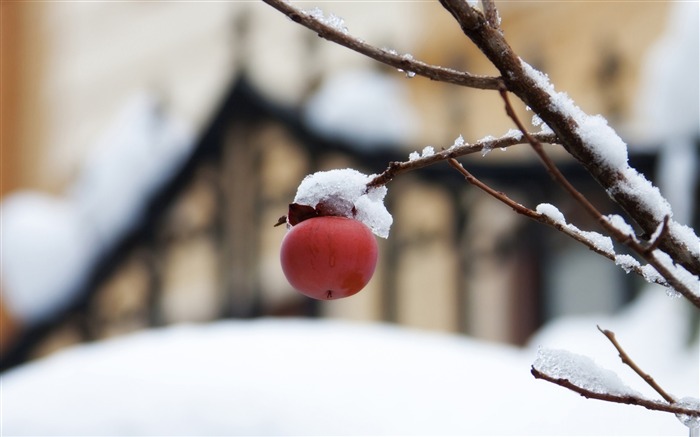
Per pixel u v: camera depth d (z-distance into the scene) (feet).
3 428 16.12
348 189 6.95
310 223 6.72
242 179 25.14
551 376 6.15
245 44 27.71
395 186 23.72
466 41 26.58
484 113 25.38
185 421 15.79
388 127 23.58
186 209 26.13
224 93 24.85
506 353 18.81
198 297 26.00
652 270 5.82
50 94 41.22
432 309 24.67
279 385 16.52
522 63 5.42
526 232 24.32
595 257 25.07
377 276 25.18
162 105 30.35
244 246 25.41
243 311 25.40
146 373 17.48
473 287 24.32
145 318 26.30
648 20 22.76
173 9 36.42
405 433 14.79
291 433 15.05
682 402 5.97
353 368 17.17
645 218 5.60
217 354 18.25
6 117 42.14
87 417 16.20
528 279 25.00
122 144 28.12
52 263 27.89
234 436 15.20
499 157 22.47
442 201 24.00
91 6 40.34
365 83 24.88
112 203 27.37
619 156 5.53
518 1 26.23
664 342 18.80
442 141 25.17
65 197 36.99
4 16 42.91
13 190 41.60
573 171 21.13
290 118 23.75
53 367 18.88
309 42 29.22
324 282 6.56
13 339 31.12
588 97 24.03
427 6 27.68
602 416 14.64
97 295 26.96
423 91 26.23
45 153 40.70
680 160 18.52
